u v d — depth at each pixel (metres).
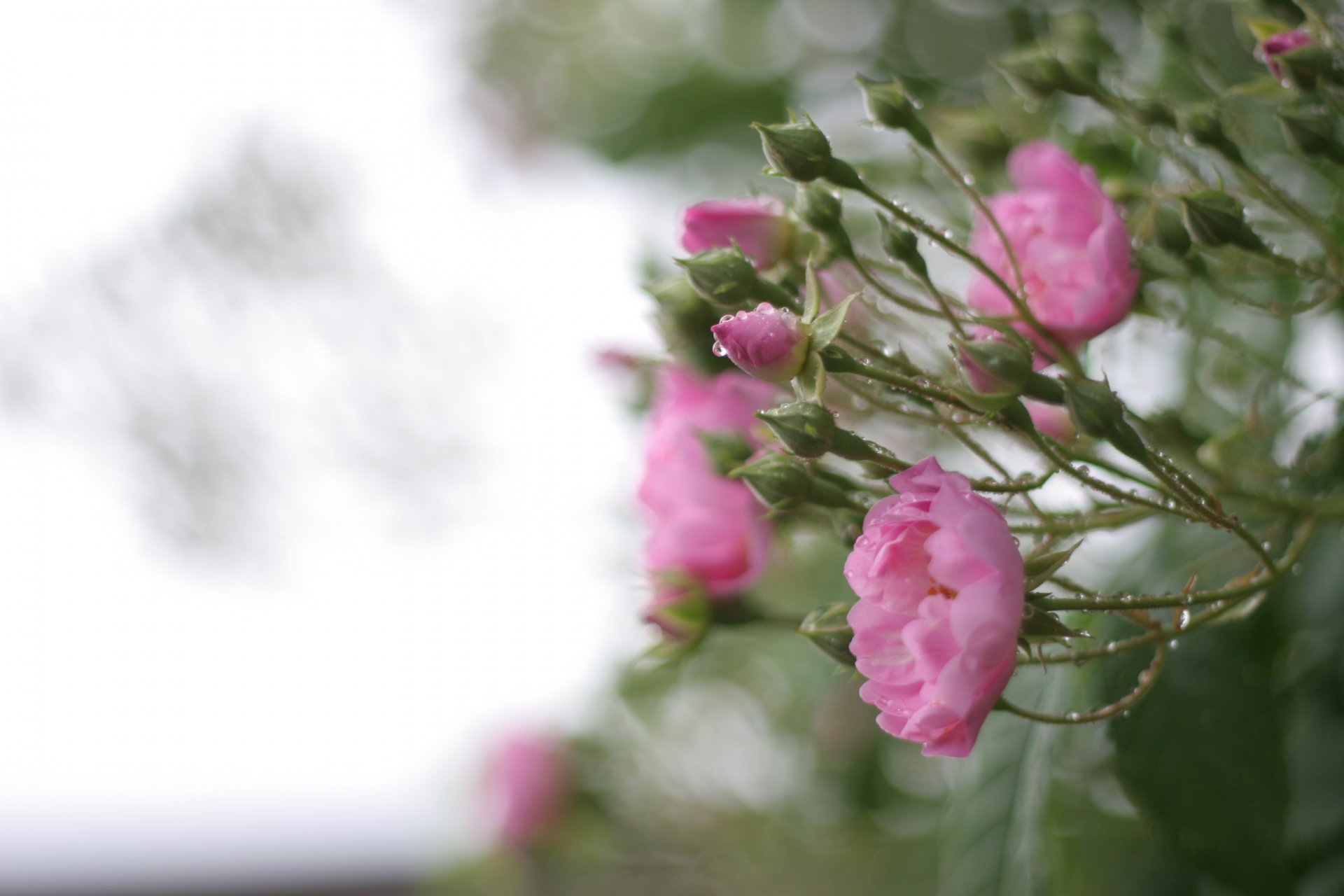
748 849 1.18
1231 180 0.80
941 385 0.73
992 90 0.87
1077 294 0.75
